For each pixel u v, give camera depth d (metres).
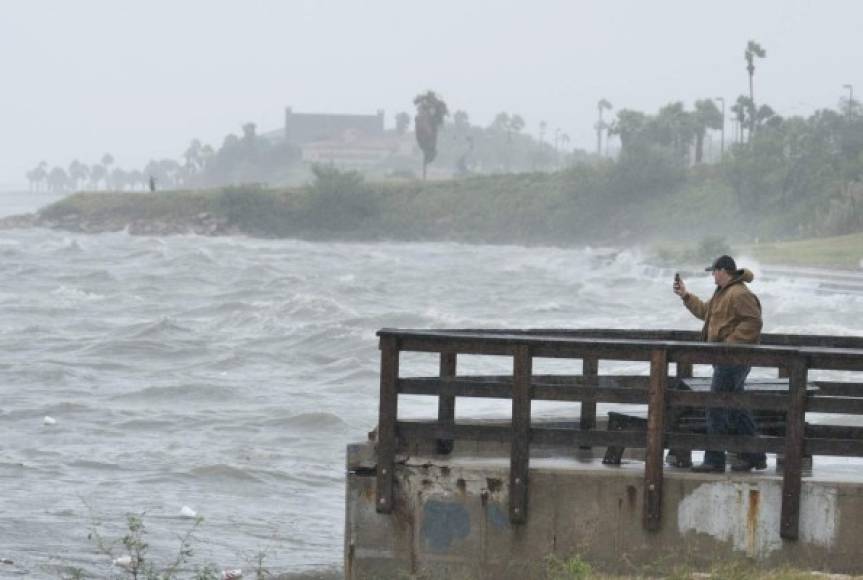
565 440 25.75
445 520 26.39
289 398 72.44
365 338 95.44
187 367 87.00
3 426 62.72
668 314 127.62
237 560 36.34
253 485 48.84
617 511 25.81
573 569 24.42
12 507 43.19
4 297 141.25
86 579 33.12
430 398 65.19
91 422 64.00
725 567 24.61
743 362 24.86
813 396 24.98
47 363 86.81
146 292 150.50
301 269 198.12
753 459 27.14
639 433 25.61
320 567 35.47
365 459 26.84
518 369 25.73
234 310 123.31
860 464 30.38
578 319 123.19
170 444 57.84
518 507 25.88
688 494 25.52
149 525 40.97
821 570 25.02
